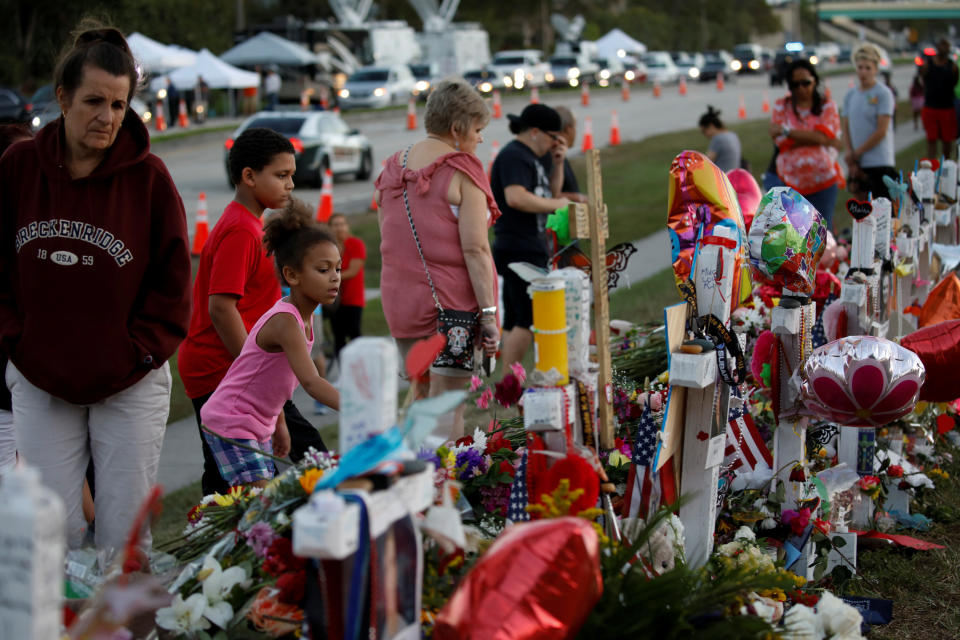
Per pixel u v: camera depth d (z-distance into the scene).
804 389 3.79
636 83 57.41
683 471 3.32
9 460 4.18
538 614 2.35
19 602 1.68
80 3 40.47
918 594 3.96
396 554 2.28
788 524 3.78
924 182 6.15
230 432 3.83
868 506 4.47
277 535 2.87
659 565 3.13
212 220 17.70
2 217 3.39
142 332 3.44
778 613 3.13
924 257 6.02
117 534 3.49
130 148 3.43
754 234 3.78
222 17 54.03
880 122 9.52
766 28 114.75
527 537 2.41
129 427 3.48
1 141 4.47
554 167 6.93
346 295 7.96
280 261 3.80
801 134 8.45
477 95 4.61
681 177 3.40
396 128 34.31
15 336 3.39
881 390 3.66
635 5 98.50
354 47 55.75
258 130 4.20
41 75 42.31
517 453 3.47
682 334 3.25
